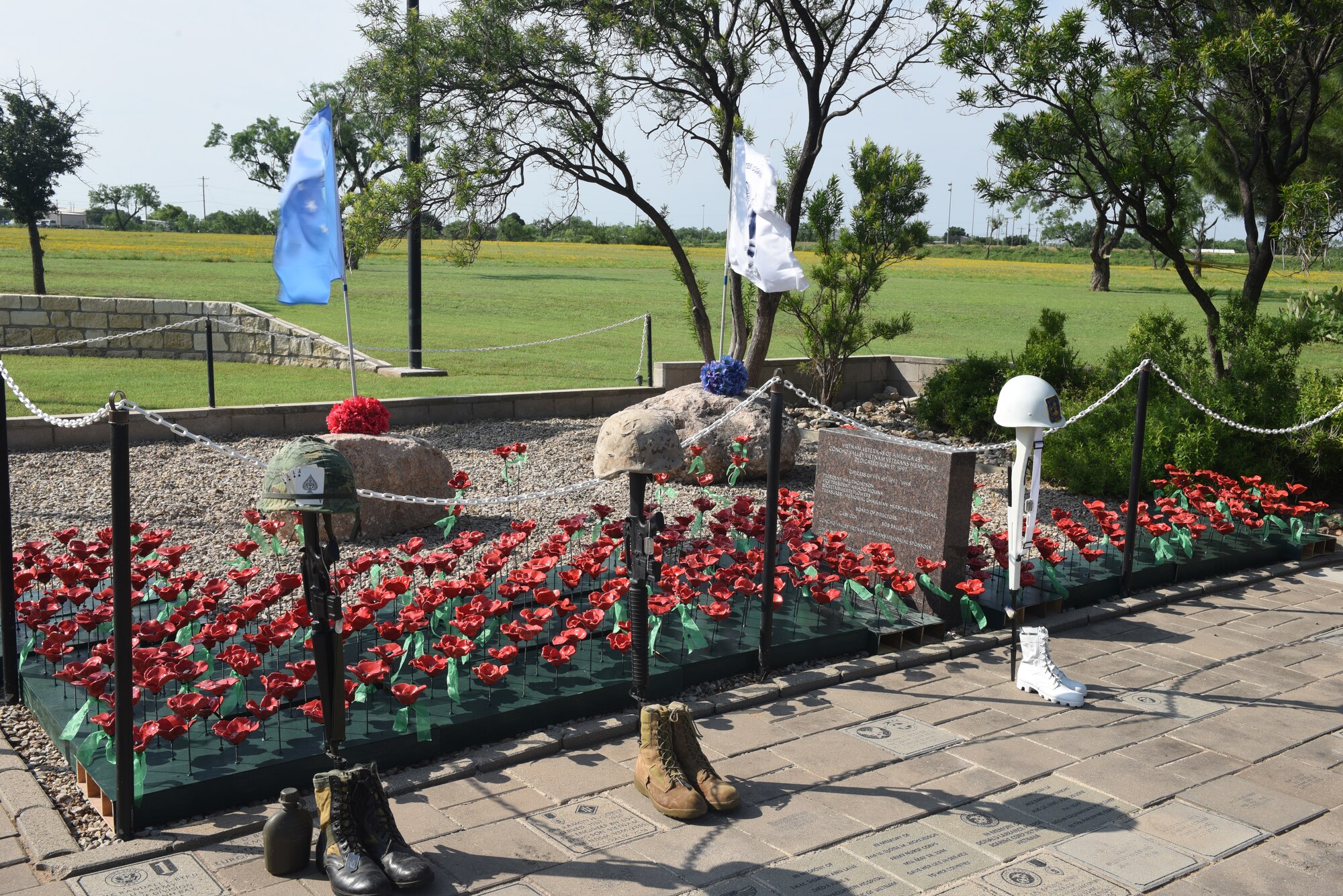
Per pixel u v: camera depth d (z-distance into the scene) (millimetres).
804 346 18406
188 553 8281
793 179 16312
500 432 14062
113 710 4551
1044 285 59906
